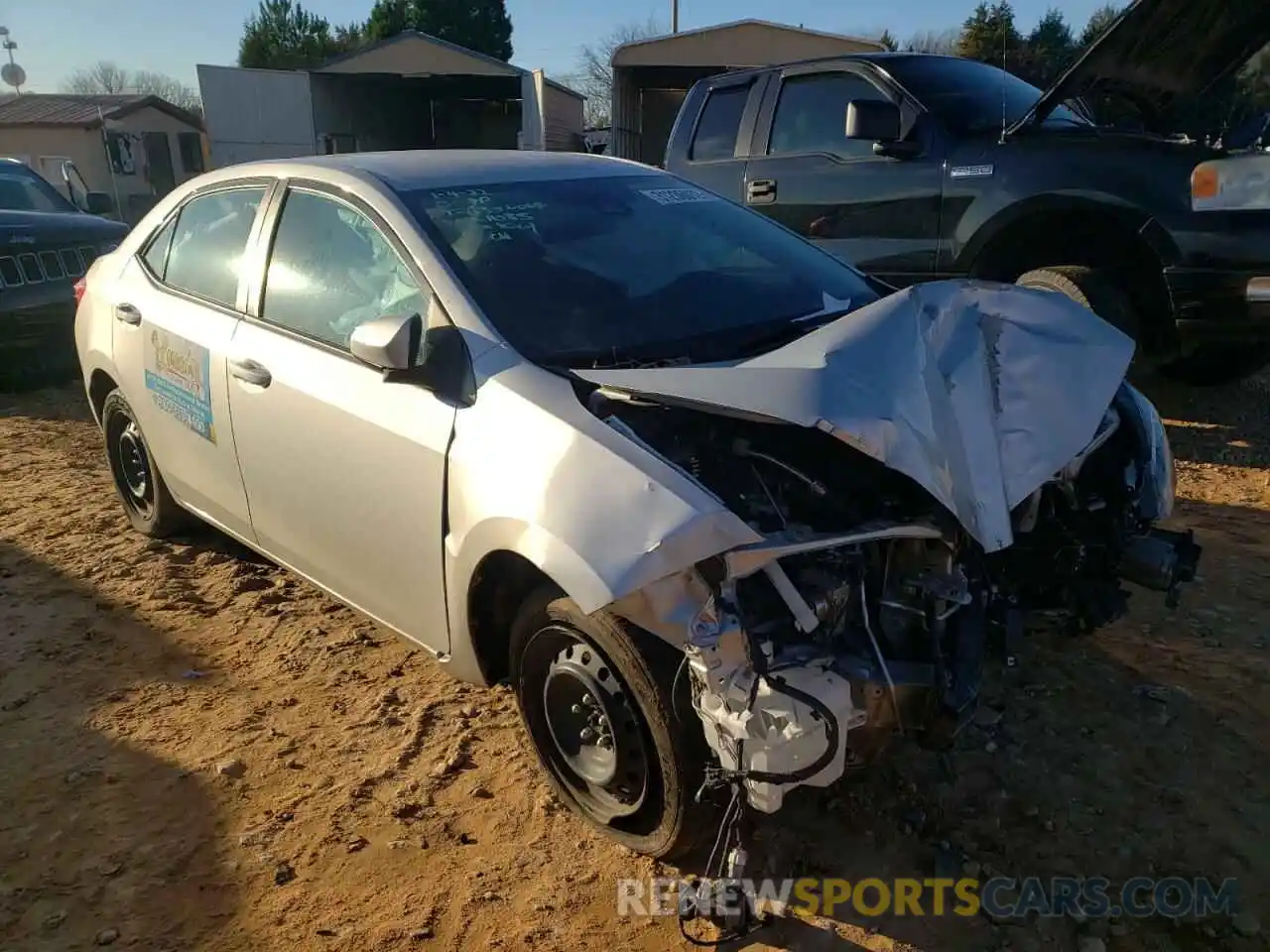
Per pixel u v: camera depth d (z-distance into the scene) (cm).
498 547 285
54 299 854
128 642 418
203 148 3397
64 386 887
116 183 3080
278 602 451
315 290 372
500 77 2811
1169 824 299
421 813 313
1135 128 619
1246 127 541
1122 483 336
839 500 271
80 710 371
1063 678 369
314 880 288
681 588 249
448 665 331
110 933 271
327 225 375
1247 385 724
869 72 675
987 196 611
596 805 299
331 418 346
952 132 632
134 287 473
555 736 304
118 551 505
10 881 290
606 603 246
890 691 257
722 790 265
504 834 303
